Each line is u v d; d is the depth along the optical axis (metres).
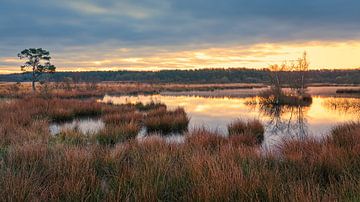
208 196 3.61
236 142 8.45
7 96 33.34
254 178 4.16
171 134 11.56
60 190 3.99
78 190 3.91
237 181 4.05
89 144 8.23
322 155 5.59
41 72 45.72
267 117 17.45
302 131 12.56
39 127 10.42
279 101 26.97
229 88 65.31
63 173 4.62
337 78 101.12
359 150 5.79
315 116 17.77
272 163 5.74
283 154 6.64
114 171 5.19
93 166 5.46
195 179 4.36
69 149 6.22
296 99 27.36
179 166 5.07
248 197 3.70
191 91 54.56
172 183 4.43
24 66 43.84
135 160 5.74
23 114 13.38
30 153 5.74
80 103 19.17
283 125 14.30
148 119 13.29
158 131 12.02
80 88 51.56
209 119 16.55
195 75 137.12
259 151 6.95
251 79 127.62
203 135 8.84
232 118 17.00
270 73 28.08
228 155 5.92
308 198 3.48
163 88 61.72
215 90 57.78
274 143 9.70
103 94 43.81
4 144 7.51
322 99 29.95
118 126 11.37
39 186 4.09
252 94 42.78
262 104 26.41
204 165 5.03
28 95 34.00
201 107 23.94
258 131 11.33
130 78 141.62
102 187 4.61
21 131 9.06
